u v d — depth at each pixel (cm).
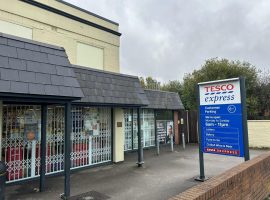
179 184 698
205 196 330
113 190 652
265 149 1380
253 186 506
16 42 547
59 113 833
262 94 2489
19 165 729
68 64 619
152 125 1468
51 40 971
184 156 1147
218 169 877
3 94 471
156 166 937
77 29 1070
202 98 734
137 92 962
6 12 846
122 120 1060
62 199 588
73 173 838
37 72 541
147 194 617
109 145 998
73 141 873
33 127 767
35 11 926
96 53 1155
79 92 588
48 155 793
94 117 952
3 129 704
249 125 1461
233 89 665
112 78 900
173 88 4066
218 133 691
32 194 628
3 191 508
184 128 1662
